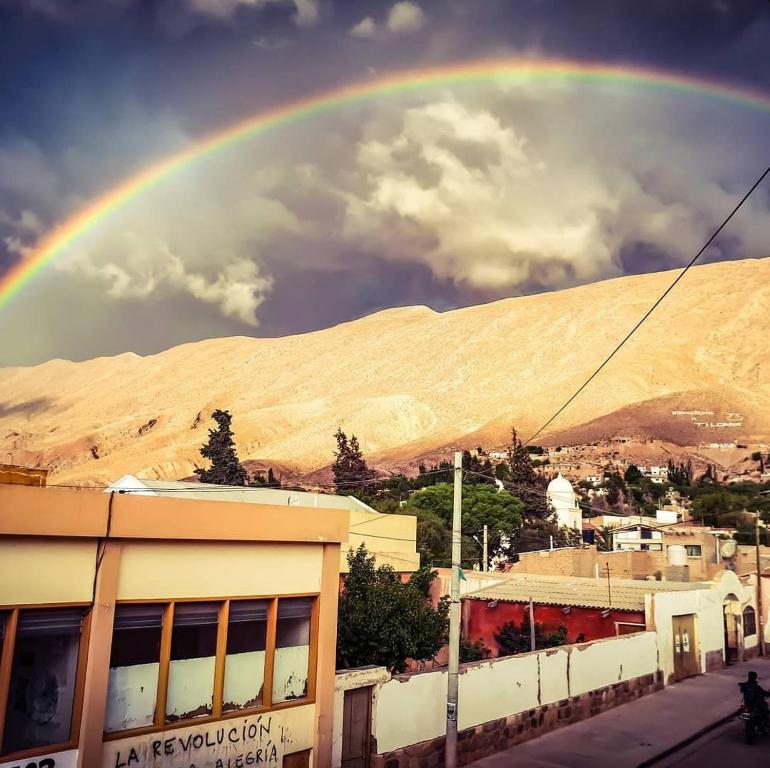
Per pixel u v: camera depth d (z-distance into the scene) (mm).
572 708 22125
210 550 13281
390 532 41812
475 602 34688
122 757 11836
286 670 14422
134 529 12047
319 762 14453
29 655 11031
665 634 28281
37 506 11000
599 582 37000
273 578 14211
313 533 14703
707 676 30047
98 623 11641
